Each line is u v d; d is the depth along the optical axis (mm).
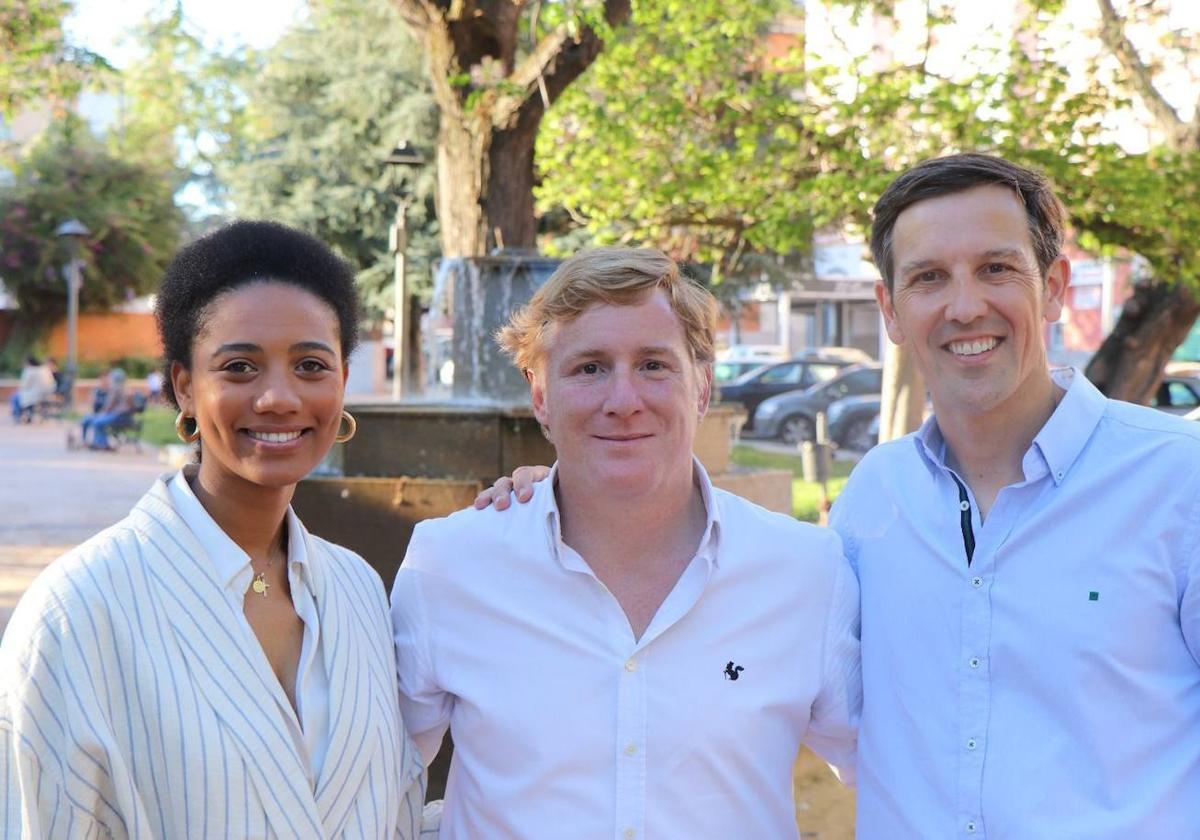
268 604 2041
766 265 21719
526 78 7352
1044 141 9867
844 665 2377
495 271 6551
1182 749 2082
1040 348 2262
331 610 2090
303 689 2002
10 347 38625
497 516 2361
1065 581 2135
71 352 29812
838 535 2428
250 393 1953
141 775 1825
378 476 5086
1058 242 2283
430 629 2332
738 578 2287
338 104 22281
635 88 10734
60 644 1808
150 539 1938
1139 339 11086
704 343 2305
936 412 2338
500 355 6520
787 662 2312
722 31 10641
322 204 22422
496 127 7363
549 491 2326
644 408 2217
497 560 2312
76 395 31250
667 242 11180
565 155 10875
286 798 1884
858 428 21219
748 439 22688
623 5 7559
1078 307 29047
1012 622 2156
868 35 11805
